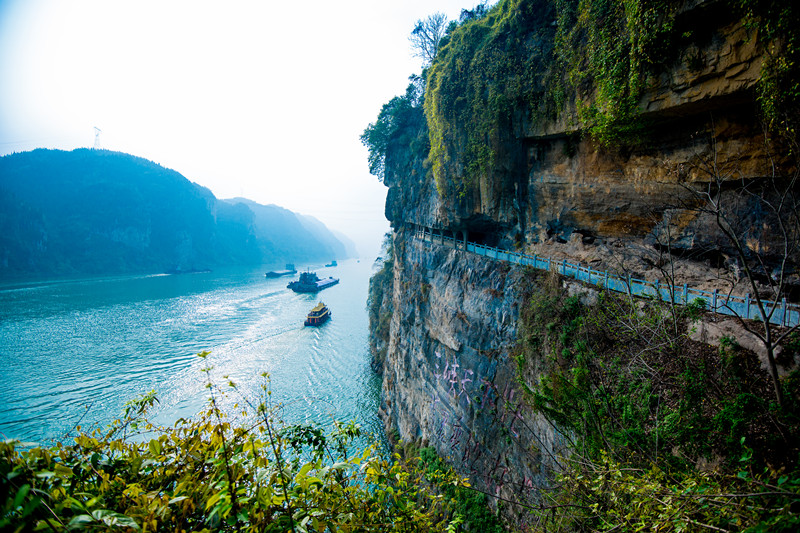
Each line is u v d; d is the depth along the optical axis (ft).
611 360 36.58
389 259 159.53
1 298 240.12
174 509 9.98
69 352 144.66
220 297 280.10
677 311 34.53
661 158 46.85
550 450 42.32
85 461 10.69
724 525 13.57
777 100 31.40
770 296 36.58
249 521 9.63
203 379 121.49
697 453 24.54
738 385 27.76
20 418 93.04
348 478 13.30
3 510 6.46
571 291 47.75
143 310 221.87
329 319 218.38
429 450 73.36
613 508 18.63
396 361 103.81
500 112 63.16
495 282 63.31
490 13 71.26
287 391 118.11
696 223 44.45
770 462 21.13
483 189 70.59
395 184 115.34
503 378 56.59
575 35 50.49
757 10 31.58
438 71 76.89
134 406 15.37
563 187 60.13
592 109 48.91
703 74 36.73
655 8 38.34
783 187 37.19
